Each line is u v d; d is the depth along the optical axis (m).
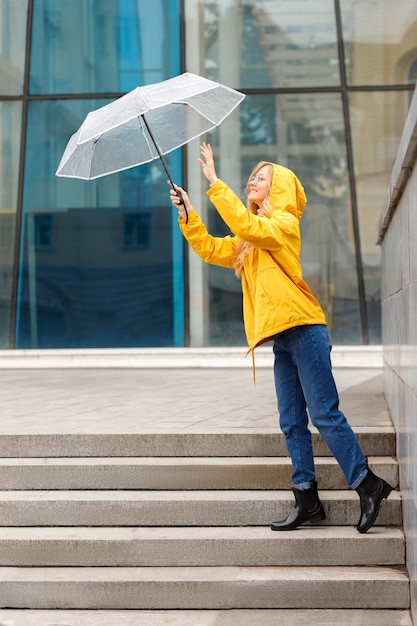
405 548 4.30
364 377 9.20
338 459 4.27
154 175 11.82
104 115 4.07
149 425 5.43
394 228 5.34
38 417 5.96
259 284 4.21
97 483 4.89
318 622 3.98
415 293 3.81
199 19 11.97
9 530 4.59
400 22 11.71
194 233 4.45
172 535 4.45
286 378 4.43
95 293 11.82
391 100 11.71
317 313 4.25
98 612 4.16
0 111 12.00
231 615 4.09
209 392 7.71
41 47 12.02
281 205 4.27
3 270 11.89
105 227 11.84
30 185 11.94
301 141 11.76
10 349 11.80
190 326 11.72
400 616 4.04
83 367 11.55
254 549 4.35
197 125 4.42
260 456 5.04
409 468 4.09
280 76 11.83
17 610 4.20
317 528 4.51
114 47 12.02
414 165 3.87
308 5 11.83
